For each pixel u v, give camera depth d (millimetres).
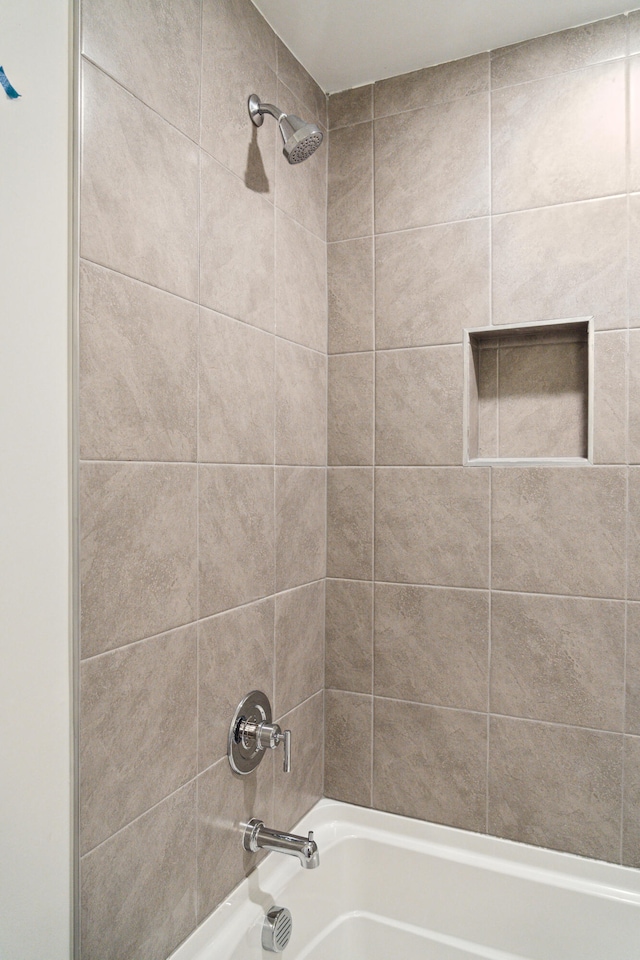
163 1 1148
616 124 1501
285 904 1465
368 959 1662
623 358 1490
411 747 1717
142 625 1106
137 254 1084
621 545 1498
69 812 957
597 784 1521
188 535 1229
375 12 1481
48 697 918
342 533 1804
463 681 1657
